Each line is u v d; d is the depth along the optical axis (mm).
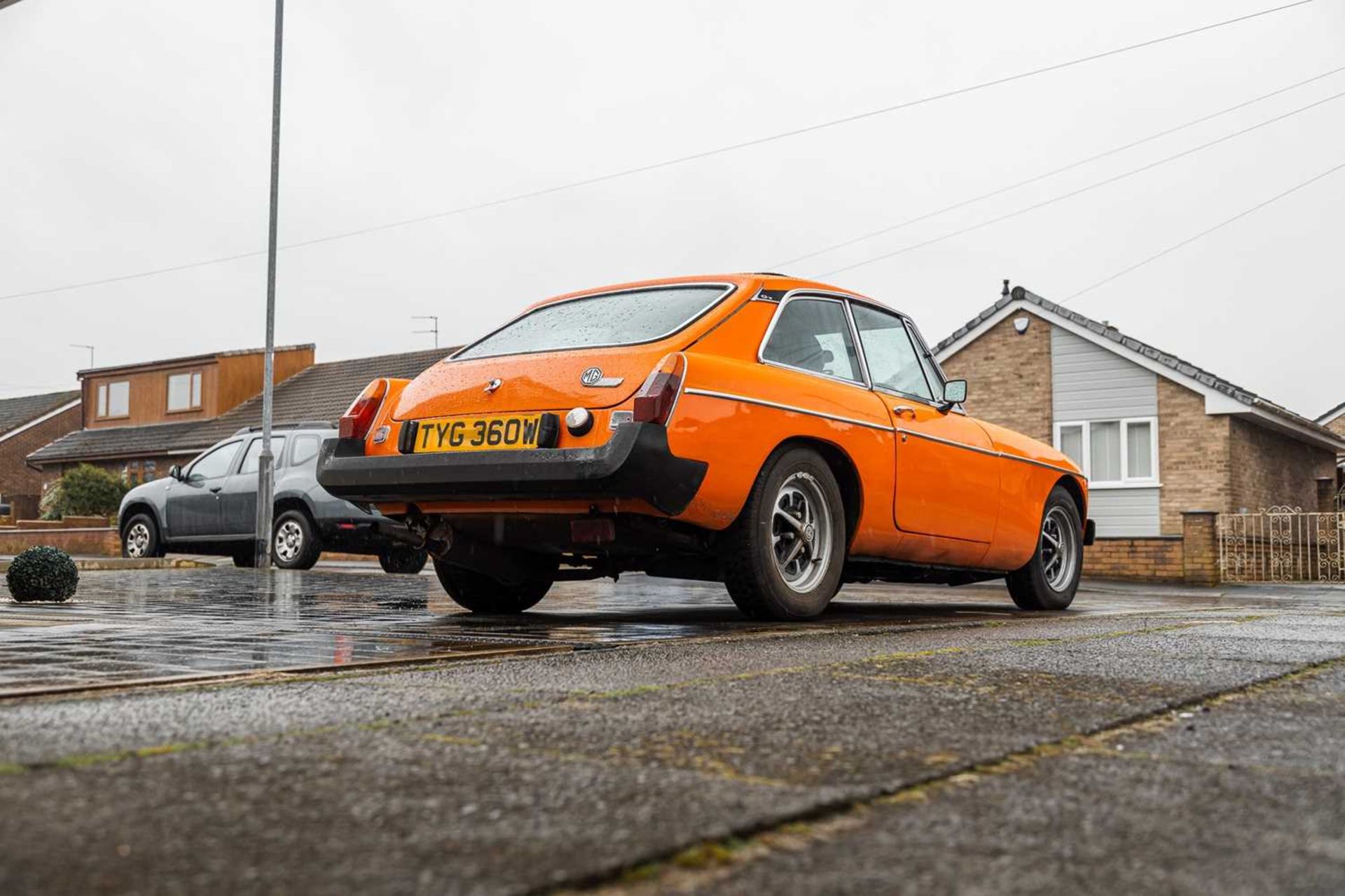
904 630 4680
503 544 5281
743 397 4820
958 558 6270
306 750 2070
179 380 35375
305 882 1349
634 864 1438
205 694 2736
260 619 5156
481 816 1636
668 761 2014
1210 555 15672
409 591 7758
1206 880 1439
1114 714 2559
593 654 3672
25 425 43562
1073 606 7848
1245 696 2896
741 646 3947
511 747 2117
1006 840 1595
